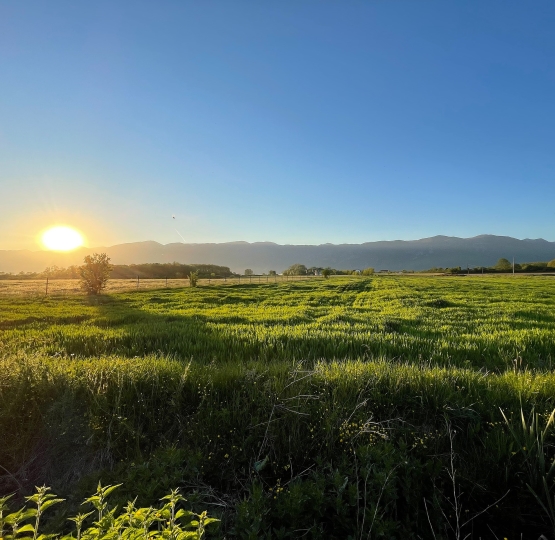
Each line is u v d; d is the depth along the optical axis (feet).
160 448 11.79
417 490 9.64
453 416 13.44
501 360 24.62
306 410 13.28
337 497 8.83
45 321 48.14
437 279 209.26
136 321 47.24
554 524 8.76
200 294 103.04
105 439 12.31
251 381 15.61
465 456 11.46
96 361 20.20
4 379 14.79
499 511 9.23
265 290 120.47
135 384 15.43
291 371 17.30
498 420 13.20
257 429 12.39
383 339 30.66
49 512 9.62
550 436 11.93
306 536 8.43
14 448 11.70
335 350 26.81
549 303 72.54
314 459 11.05
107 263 105.50
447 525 8.82
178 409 13.96
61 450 11.99
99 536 6.05
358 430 11.90
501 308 62.23
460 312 55.93
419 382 15.84
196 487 10.21
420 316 51.31
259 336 32.07
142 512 6.41
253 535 7.66
